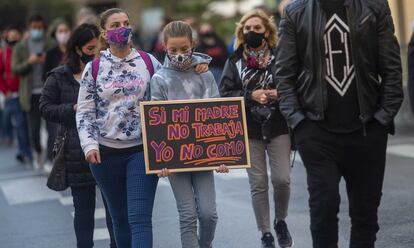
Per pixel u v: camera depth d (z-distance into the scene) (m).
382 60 7.77
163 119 8.66
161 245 11.35
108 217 9.89
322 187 7.71
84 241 9.84
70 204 14.96
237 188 15.34
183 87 8.84
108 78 8.68
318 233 7.73
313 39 7.73
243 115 8.88
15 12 52.59
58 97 9.95
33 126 19.56
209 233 8.91
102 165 8.73
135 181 8.63
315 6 7.78
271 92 10.03
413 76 10.29
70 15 55.28
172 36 8.70
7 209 14.91
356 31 7.66
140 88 8.72
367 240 7.96
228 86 10.36
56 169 9.73
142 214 8.56
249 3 46.53
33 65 19.19
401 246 10.52
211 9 48.97
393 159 17.44
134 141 8.72
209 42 23.42
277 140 10.15
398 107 7.79
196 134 8.76
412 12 23.53
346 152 7.78
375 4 7.74
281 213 10.46
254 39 10.12
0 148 26.16
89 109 8.70
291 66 7.89
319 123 7.74
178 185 8.78
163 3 50.78
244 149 8.88
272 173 10.26
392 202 13.15
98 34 10.02
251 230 11.91
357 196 7.95
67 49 10.05
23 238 12.40
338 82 7.71
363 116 7.68
